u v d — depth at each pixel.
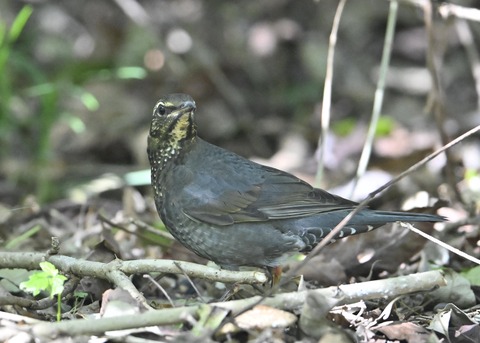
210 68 18.52
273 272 9.47
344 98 18.36
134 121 17.91
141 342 7.20
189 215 9.30
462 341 7.91
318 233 9.28
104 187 14.91
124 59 19.11
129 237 11.40
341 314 7.96
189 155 9.52
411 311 8.66
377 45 19.06
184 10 19.77
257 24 19.52
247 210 9.21
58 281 7.74
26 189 15.80
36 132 17.06
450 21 12.70
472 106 17.42
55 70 19.00
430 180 13.93
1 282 9.27
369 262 10.05
